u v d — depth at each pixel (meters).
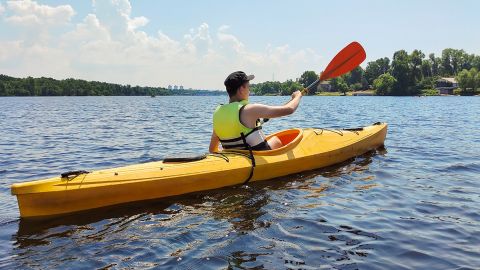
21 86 124.00
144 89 173.12
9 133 12.16
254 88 153.00
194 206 4.02
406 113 22.09
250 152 4.81
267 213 3.81
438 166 6.02
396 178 5.24
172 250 3.00
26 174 6.00
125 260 2.85
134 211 3.88
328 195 4.42
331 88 115.44
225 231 3.36
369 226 3.49
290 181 4.97
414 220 3.64
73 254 2.96
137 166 4.36
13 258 2.90
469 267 2.72
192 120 17.62
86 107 37.41
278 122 15.70
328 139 6.06
